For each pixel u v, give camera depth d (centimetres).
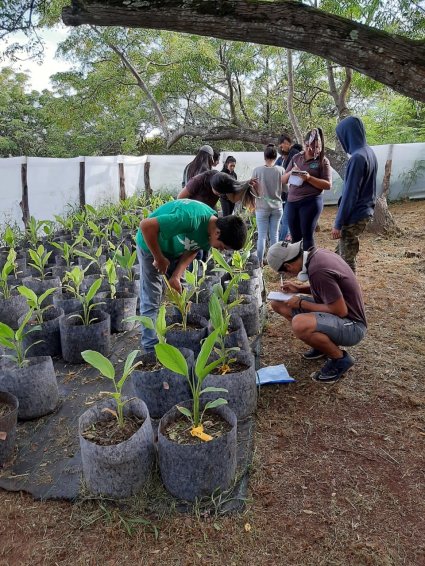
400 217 896
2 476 221
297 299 290
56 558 178
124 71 1230
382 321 380
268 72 1433
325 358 320
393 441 234
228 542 180
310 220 459
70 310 381
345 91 905
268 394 281
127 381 305
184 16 241
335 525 185
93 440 203
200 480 193
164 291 354
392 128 1387
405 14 550
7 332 255
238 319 314
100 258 525
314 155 444
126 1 239
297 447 232
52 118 1402
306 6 244
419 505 194
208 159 457
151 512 194
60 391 297
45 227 600
